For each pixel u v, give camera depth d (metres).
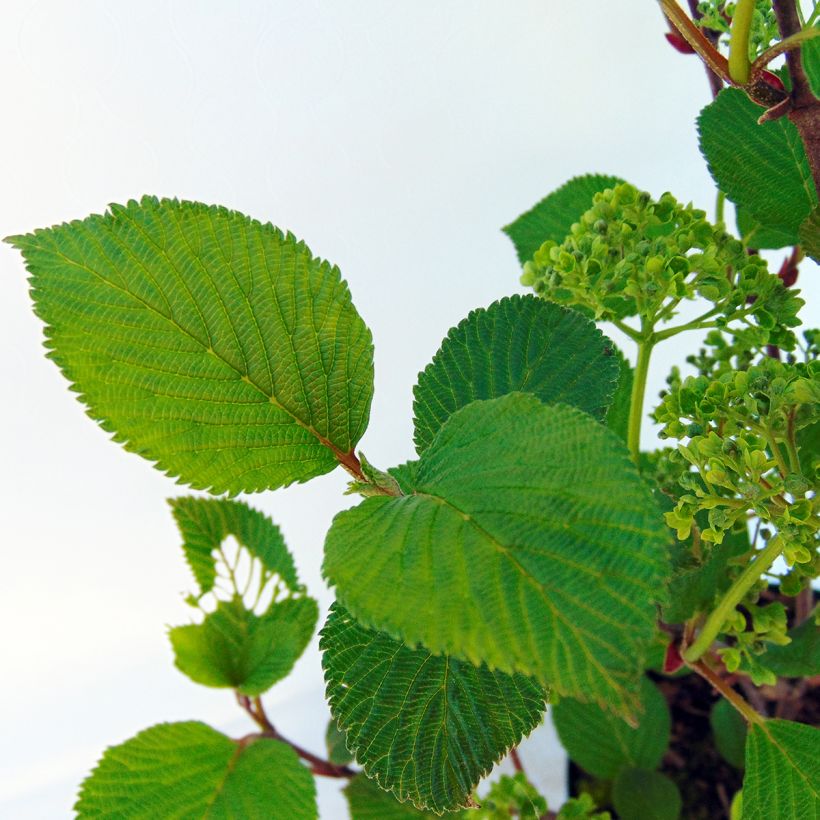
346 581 0.27
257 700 0.45
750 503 0.32
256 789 0.42
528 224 0.43
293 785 0.42
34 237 0.29
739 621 0.37
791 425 0.32
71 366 0.29
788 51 0.29
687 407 0.33
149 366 0.30
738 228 0.40
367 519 0.28
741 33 0.29
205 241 0.29
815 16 0.29
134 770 0.41
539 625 0.26
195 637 0.45
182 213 0.29
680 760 0.54
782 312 0.34
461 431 0.28
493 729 0.31
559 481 0.27
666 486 0.37
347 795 0.45
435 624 0.26
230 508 0.45
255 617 0.46
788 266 0.40
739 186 0.36
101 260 0.29
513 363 0.33
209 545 0.45
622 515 0.26
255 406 0.30
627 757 0.50
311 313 0.30
